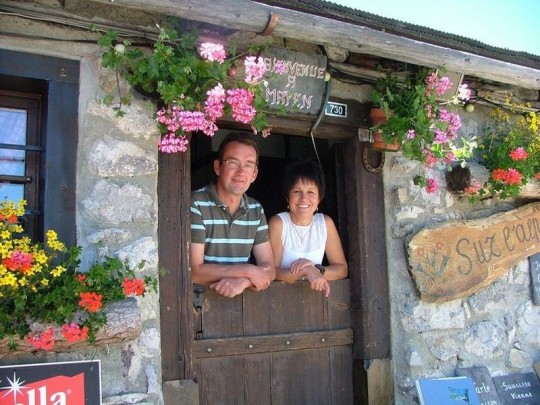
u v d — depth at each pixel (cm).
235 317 329
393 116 331
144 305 287
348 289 365
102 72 286
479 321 397
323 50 348
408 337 367
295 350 346
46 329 243
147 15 299
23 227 277
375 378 355
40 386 251
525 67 358
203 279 312
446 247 381
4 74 266
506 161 391
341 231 376
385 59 355
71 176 276
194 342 314
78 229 276
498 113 424
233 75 296
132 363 280
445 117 336
